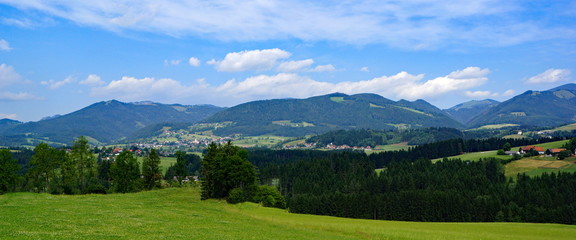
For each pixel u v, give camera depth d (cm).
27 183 10331
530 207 11994
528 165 19112
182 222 4741
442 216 12131
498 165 18388
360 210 12488
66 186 9769
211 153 9950
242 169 9162
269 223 5572
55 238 3119
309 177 18362
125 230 3791
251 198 9494
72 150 10625
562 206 11738
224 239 3744
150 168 11438
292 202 12750
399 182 16612
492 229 6506
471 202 12694
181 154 13150
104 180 14338
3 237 3006
